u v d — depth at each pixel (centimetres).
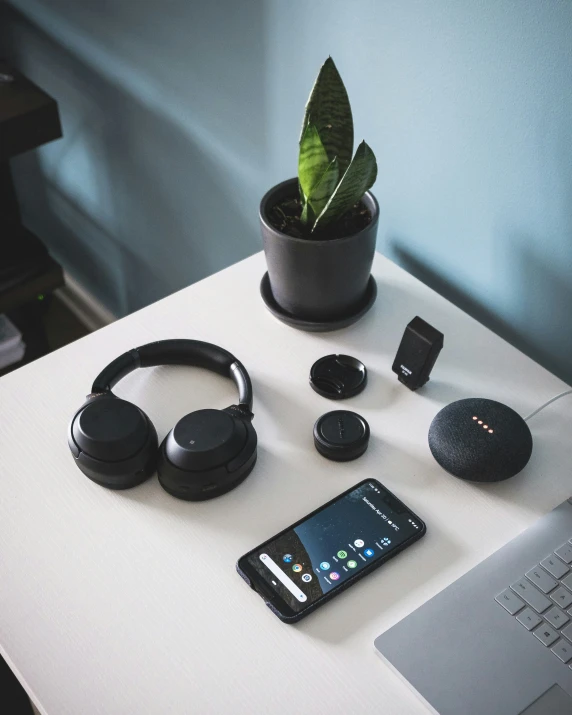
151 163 135
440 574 66
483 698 58
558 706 58
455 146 83
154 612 64
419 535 68
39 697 59
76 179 163
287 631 63
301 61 95
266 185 113
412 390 80
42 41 145
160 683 60
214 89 111
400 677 60
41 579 66
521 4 70
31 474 73
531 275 84
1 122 125
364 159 71
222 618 63
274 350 84
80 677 60
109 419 71
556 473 73
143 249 155
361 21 84
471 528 69
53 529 69
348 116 80
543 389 81
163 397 79
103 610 64
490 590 64
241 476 71
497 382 81
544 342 88
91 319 192
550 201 78
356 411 78
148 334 86
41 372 82
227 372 80
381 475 73
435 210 90
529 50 71
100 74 134
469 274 91
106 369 78
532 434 76
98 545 68
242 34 100
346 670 61
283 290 84
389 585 65
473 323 88
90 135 148
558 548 67
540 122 74
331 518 69
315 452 75
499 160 80
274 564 66
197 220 133
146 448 71
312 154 75
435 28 78
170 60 116
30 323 172
